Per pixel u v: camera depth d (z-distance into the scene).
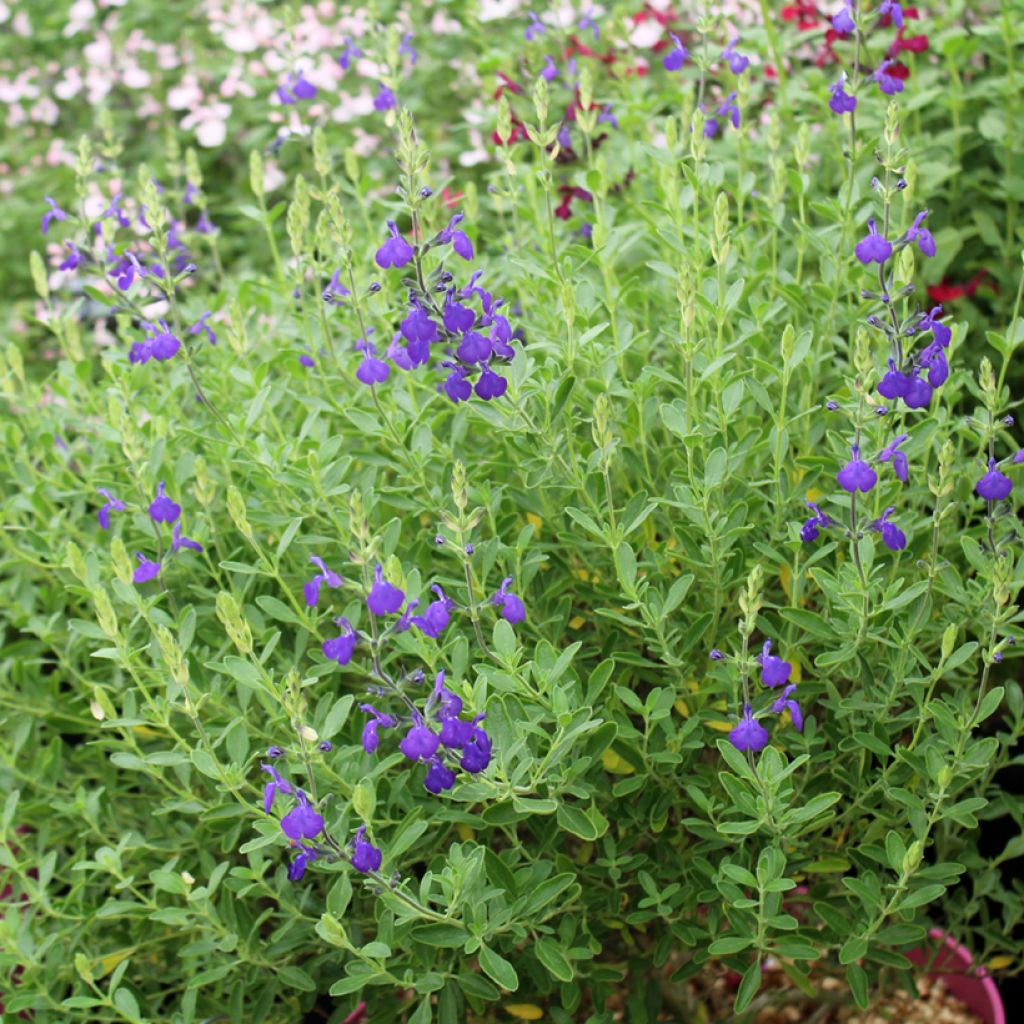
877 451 0.69
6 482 0.93
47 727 0.90
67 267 0.76
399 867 0.68
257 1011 0.71
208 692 0.68
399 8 1.59
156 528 0.70
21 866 0.71
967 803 0.66
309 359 0.80
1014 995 0.87
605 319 0.84
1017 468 0.76
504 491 0.75
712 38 1.08
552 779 0.64
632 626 0.74
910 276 0.68
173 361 0.89
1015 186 0.98
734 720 0.66
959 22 1.09
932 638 0.75
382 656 0.74
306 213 0.80
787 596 0.78
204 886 0.72
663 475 0.77
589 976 0.73
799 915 0.79
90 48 1.73
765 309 0.77
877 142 0.92
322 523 0.76
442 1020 0.68
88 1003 0.66
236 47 1.59
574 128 1.03
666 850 0.73
